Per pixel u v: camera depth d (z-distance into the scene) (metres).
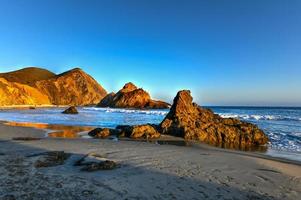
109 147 17.36
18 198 7.53
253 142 23.44
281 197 8.86
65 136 23.94
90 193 8.19
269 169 12.62
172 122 27.38
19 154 13.64
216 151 18.02
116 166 11.62
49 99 162.75
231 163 13.54
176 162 13.20
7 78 161.50
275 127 36.06
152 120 47.00
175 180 10.04
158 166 12.15
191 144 21.55
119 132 25.36
